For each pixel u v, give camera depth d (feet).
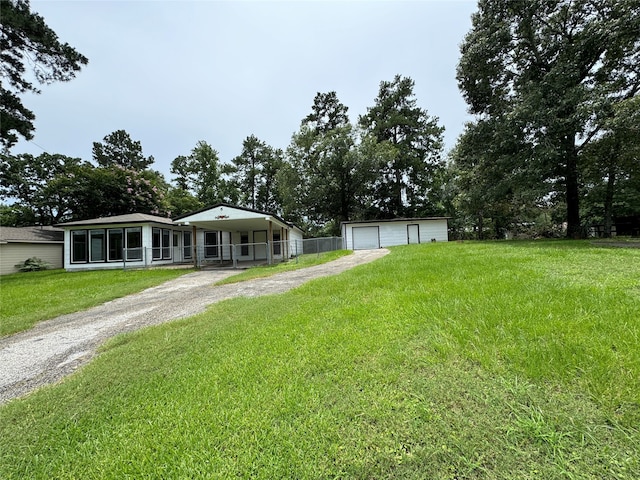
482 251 28.78
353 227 69.36
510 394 5.84
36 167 80.07
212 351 9.63
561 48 42.14
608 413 5.06
